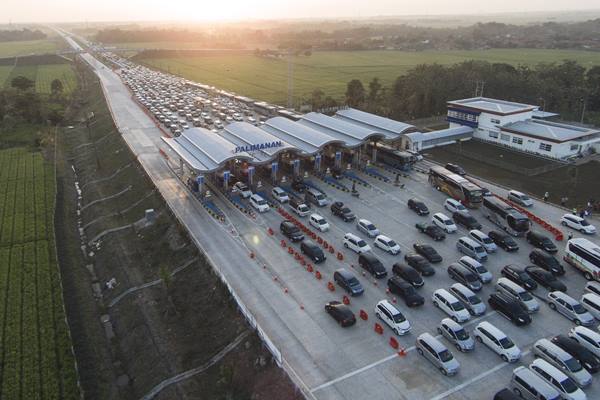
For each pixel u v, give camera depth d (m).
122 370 46.66
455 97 135.50
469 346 40.91
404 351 41.16
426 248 57.03
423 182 82.44
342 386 37.28
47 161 105.25
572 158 94.38
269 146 79.75
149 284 57.41
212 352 44.06
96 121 140.12
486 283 51.66
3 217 75.81
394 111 136.62
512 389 37.03
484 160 94.44
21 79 161.75
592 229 62.69
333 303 46.28
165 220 69.31
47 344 47.25
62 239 71.19
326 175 86.00
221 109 145.88
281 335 43.28
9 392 41.25
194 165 74.31
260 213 70.00
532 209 71.06
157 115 136.38
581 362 39.22
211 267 54.50
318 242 60.97
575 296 49.72
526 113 108.06
